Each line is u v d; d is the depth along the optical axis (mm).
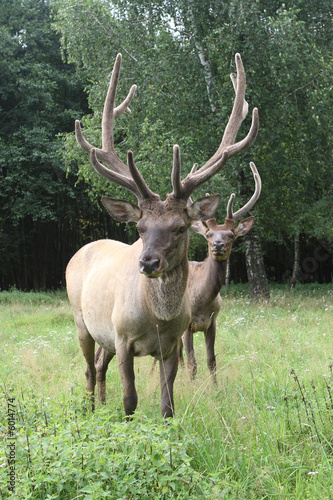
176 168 3479
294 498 2605
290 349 5910
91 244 5031
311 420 3357
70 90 19141
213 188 11773
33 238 20359
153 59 13359
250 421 3406
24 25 18219
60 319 10094
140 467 2678
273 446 3102
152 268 3254
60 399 3977
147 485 2607
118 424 3090
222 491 2568
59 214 19766
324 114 12852
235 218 5910
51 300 14531
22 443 2838
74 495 2537
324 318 8523
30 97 17172
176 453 2758
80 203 19766
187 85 12914
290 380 4352
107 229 20766
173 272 3510
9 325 9828
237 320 8086
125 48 14062
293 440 3197
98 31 14086
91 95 14781
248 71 12133
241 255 21406
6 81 17500
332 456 3018
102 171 3840
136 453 2727
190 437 3092
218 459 2969
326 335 6793
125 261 4074
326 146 13508
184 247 3541
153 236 3365
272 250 21609
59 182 18203
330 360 4840
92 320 4336
